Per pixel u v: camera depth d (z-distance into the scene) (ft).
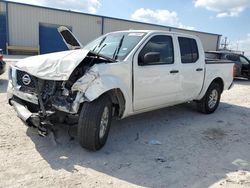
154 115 22.06
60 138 15.47
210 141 17.16
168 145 15.96
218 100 24.61
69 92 13.55
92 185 11.10
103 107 13.80
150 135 17.39
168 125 19.75
